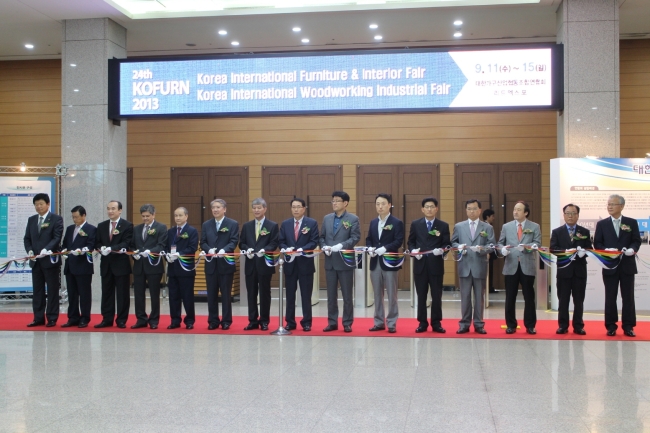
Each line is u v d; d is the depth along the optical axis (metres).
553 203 9.90
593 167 9.68
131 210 14.84
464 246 7.86
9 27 11.73
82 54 11.22
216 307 8.38
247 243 8.34
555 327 8.42
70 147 11.23
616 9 10.05
